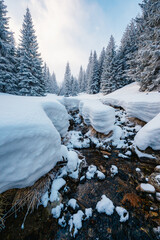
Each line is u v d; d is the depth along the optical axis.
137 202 2.83
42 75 15.05
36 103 4.74
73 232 2.21
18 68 12.44
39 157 2.39
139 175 3.70
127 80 17.88
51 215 2.44
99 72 26.47
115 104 10.16
